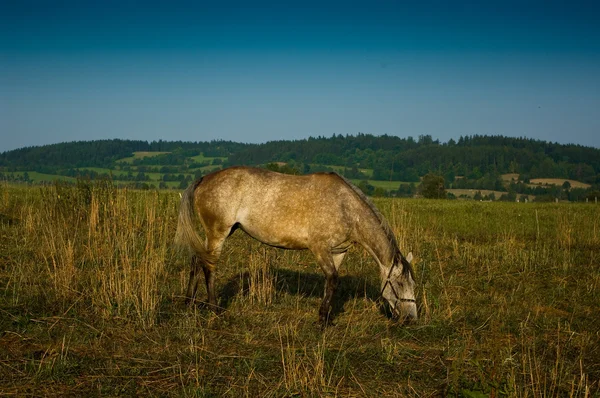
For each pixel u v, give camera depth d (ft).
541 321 22.15
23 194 51.57
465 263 33.50
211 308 21.11
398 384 15.44
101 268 25.93
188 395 13.76
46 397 13.35
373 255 21.53
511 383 14.44
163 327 18.94
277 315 21.36
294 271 29.68
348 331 20.10
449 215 60.49
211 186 21.30
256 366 15.89
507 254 35.35
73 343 16.90
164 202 46.91
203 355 16.62
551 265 33.17
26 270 24.45
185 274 27.22
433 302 23.75
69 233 32.35
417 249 35.47
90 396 13.60
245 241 36.47
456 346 18.70
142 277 22.52
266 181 20.97
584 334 20.36
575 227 49.34
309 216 20.43
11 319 18.26
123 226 33.55
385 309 22.65
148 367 15.40
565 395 15.23
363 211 21.03
